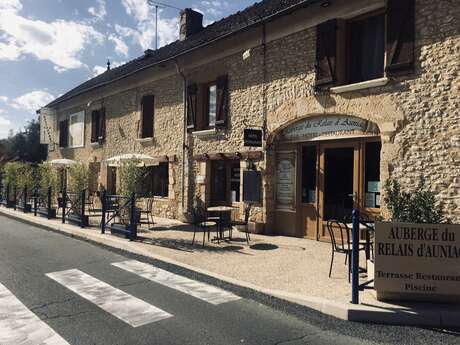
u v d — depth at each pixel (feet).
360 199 24.02
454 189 19.71
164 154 40.27
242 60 31.24
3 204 50.85
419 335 11.91
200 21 46.91
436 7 20.40
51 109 65.36
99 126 52.11
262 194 29.35
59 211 43.24
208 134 34.68
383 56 23.35
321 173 26.27
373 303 13.66
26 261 20.89
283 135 28.53
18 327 12.07
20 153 95.25
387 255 13.78
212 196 35.19
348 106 23.98
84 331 11.82
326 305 13.69
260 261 20.52
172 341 11.20
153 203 41.29
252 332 11.93
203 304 14.39
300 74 26.81
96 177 53.52
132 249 23.76
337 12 24.63
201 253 22.45
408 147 21.31
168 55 40.19
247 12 36.35
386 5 22.02
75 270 19.11
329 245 24.76
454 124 19.76
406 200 15.76
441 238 13.52
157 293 15.62
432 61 20.49
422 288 13.62
